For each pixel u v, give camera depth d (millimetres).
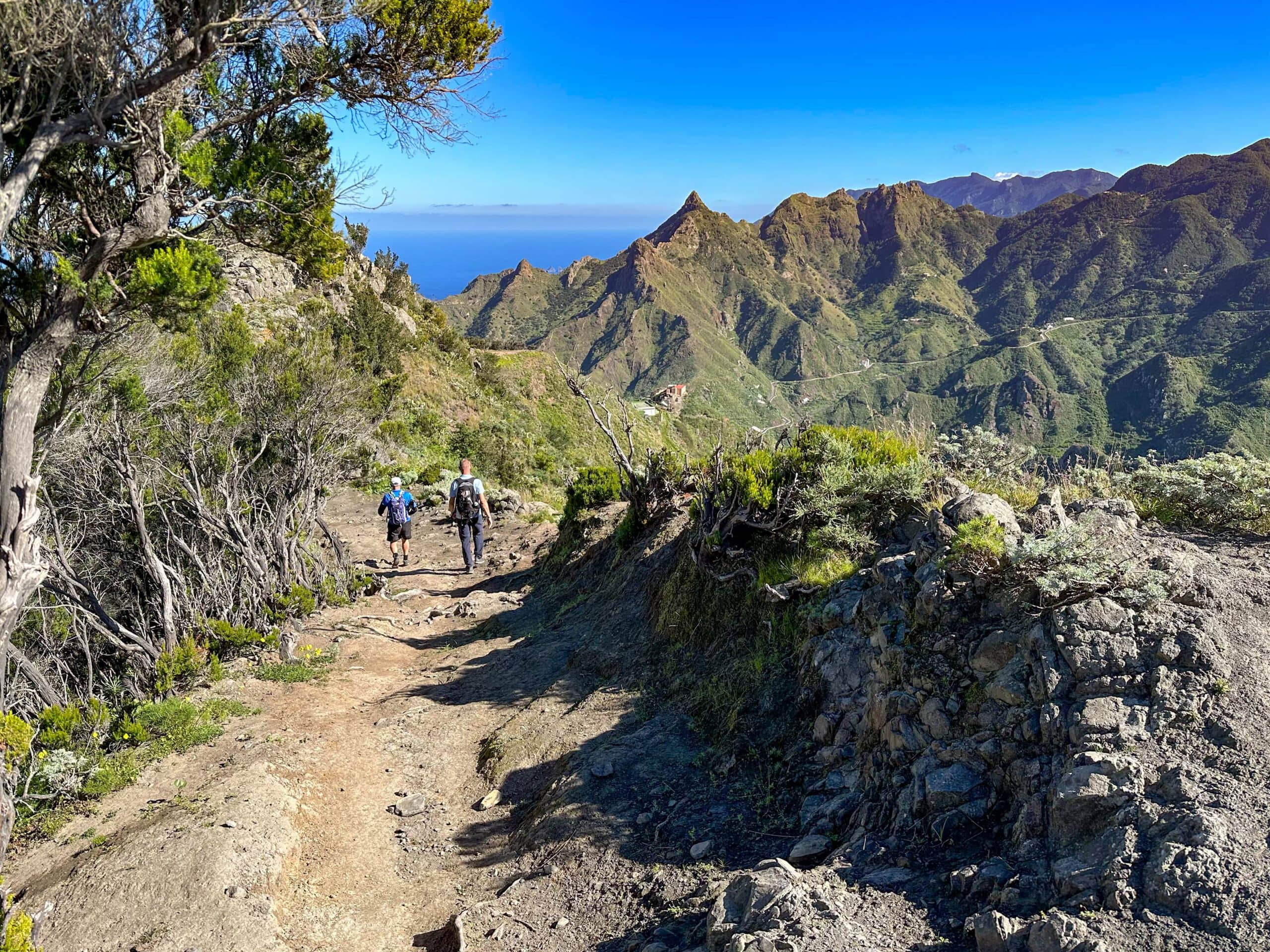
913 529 5664
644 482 9805
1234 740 3039
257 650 8938
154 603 8547
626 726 5828
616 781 5000
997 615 4023
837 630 4980
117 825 5195
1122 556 4117
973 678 3914
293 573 10719
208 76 5828
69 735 6172
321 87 6449
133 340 8398
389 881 4816
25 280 5332
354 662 8867
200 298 5867
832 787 4184
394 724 6965
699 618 6648
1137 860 2717
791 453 6945
